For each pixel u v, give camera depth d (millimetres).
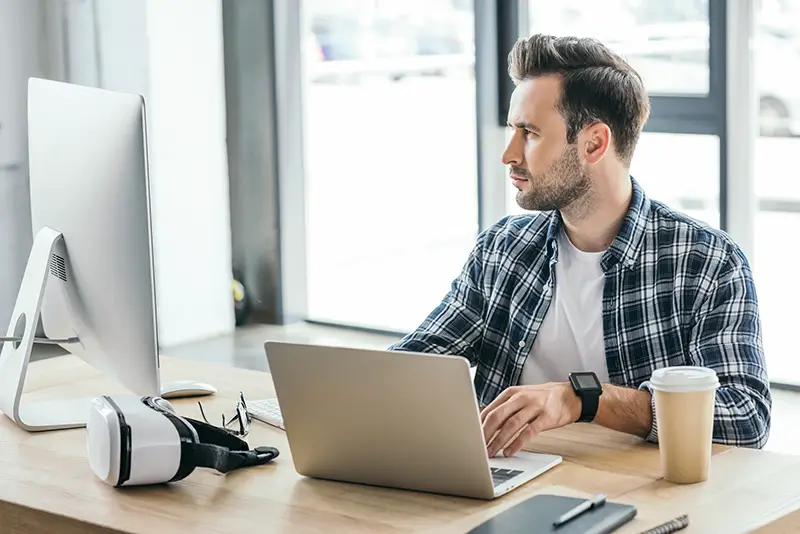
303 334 6727
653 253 2586
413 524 1835
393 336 6574
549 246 2709
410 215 6789
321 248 7059
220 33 6652
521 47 2584
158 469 2029
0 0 6223
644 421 2229
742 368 2381
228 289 6828
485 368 2781
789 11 5172
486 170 6121
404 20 6539
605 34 5711
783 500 1895
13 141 6340
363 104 6801
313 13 6816
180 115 6496
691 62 5457
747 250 5430
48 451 2318
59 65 6484
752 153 5355
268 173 6883
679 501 1897
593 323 2637
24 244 6426
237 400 2684
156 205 6426
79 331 2611
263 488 2047
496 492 1953
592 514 1788
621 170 2590
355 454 2031
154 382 2375
